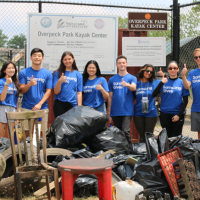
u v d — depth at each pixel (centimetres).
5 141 348
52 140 368
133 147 390
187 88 414
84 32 510
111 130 387
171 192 275
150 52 520
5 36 504
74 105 431
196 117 418
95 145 372
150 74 428
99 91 439
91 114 374
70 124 360
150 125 430
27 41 501
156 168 275
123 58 443
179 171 271
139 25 514
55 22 504
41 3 496
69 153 337
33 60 414
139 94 437
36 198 278
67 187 208
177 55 516
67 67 433
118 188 256
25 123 420
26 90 403
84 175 303
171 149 290
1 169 283
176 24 514
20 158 262
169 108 420
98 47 515
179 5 511
